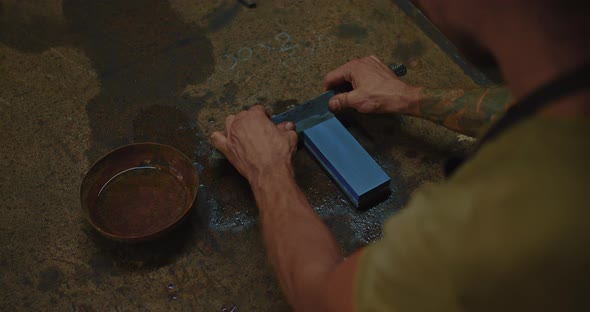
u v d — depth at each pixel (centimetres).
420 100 159
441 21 67
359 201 160
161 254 155
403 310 67
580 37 53
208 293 149
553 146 54
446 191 63
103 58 202
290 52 204
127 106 188
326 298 86
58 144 179
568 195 53
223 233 159
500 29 58
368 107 167
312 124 170
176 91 192
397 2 219
